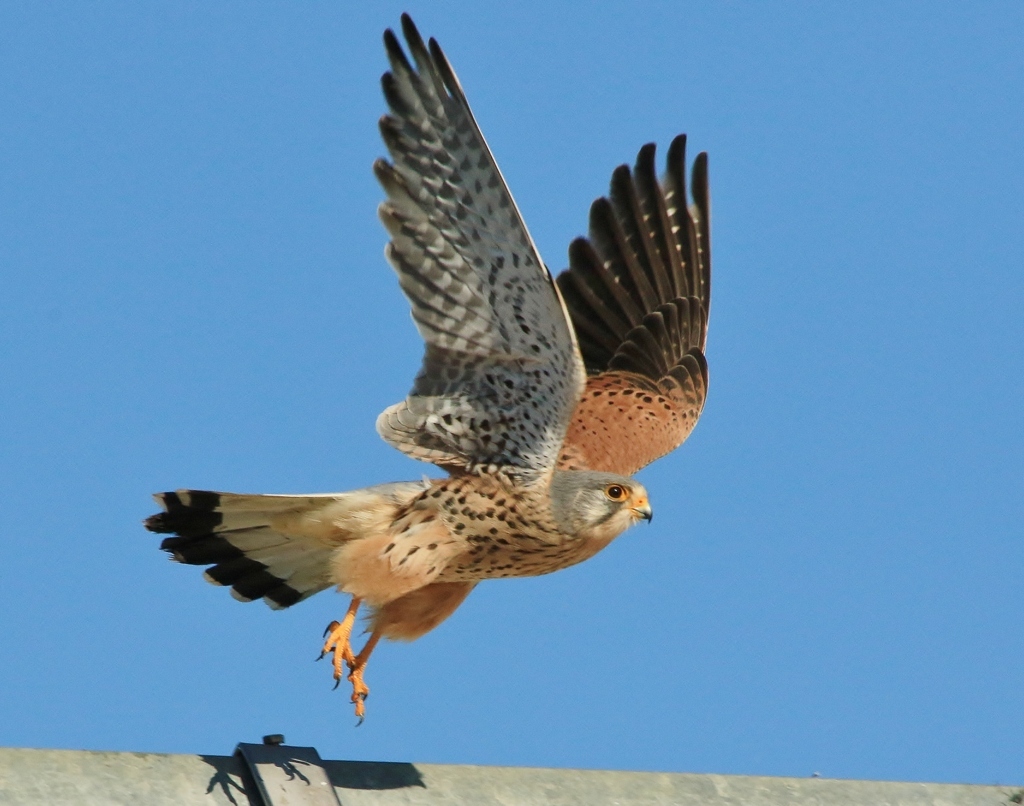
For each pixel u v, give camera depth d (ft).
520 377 37.09
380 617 39.45
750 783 31.89
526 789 30.25
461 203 34.24
